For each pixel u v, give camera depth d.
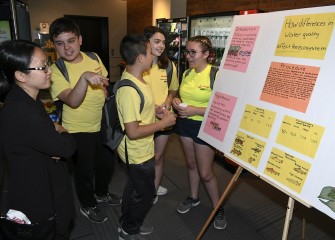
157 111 1.81
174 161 3.22
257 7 3.15
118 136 1.53
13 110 1.01
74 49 1.62
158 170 2.24
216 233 2.02
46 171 1.13
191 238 1.96
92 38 7.40
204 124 1.68
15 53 1.00
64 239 1.33
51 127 1.10
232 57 1.53
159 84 1.97
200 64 1.82
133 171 1.55
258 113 1.30
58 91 1.60
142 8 6.45
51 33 1.59
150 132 1.44
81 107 1.71
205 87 1.81
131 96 1.35
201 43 1.74
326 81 1.03
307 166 1.05
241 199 2.47
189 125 1.91
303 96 1.10
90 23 7.26
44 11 6.57
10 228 1.11
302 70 1.12
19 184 1.08
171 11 4.71
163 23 4.11
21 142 1.04
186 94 1.90
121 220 1.78
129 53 1.38
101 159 2.10
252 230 2.06
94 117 1.78
